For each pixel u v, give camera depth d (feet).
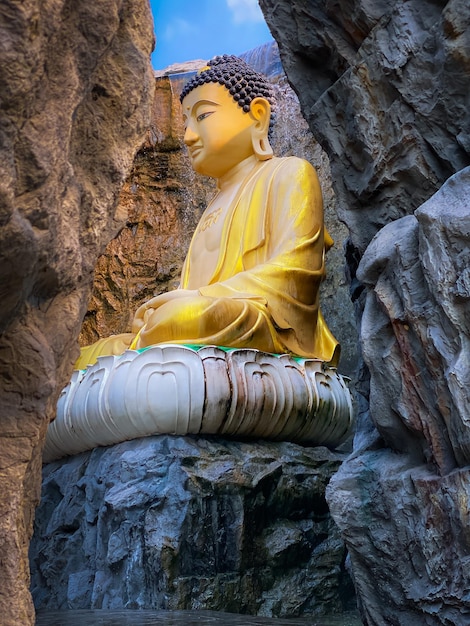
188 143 27.43
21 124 5.90
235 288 22.97
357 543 13.19
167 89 37.65
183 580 17.97
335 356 24.91
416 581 12.29
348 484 13.53
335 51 17.62
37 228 6.39
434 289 11.78
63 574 21.11
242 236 25.22
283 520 20.17
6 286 6.48
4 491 7.13
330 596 19.93
